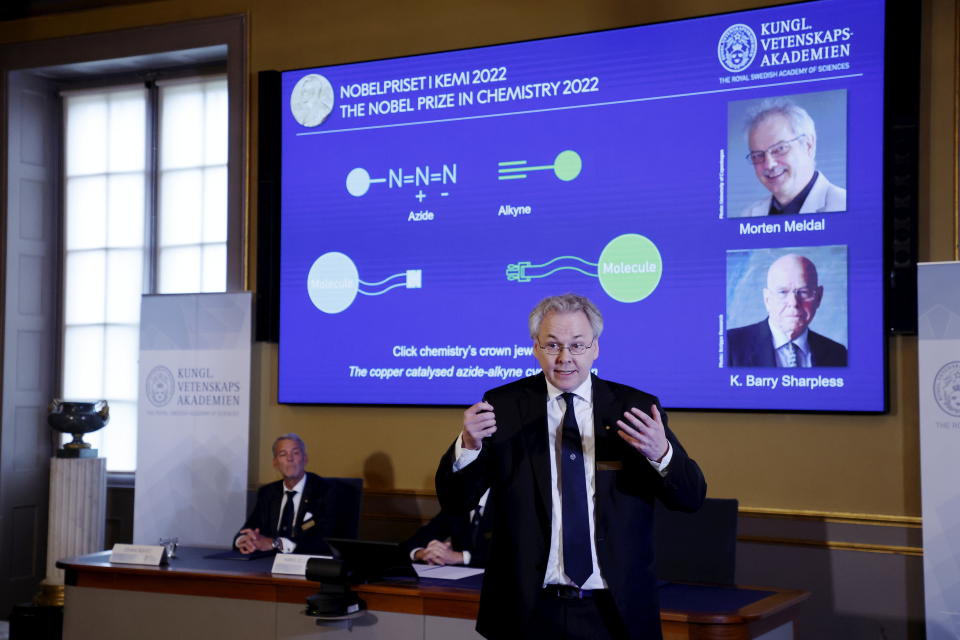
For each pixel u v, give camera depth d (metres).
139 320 6.08
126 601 4.00
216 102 6.11
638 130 4.67
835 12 4.32
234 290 5.59
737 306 4.45
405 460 5.13
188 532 5.33
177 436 5.38
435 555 4.07
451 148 5.06
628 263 4.66
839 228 4.27
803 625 4.29
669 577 3.70
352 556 3.48
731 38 4.50
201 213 6.12
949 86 4.16
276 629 3.68
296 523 4.52
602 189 4.73
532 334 2.22
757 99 4.45
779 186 4.39
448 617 3.37
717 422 4.50
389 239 5.17
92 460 5.56
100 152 6.39
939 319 3.90
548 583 2.16
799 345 4.32
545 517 2.15
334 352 5.27
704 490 2.17
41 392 6.37
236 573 3.78
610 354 4.66
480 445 2.14
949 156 4.14
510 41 5.02
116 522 6.18
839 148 4.29
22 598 6.23
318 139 5.34
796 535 4.32
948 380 3.87
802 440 4.34
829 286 4.28
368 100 5.25
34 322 6.34
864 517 4.20
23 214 6.31
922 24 4.21
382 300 5.17
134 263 6.27
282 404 5.42
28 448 6.30
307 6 5.51
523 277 4.88
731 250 4.47
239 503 5.26
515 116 4.93
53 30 6.18
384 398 5.15
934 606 3.83
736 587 3.49
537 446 2.19
